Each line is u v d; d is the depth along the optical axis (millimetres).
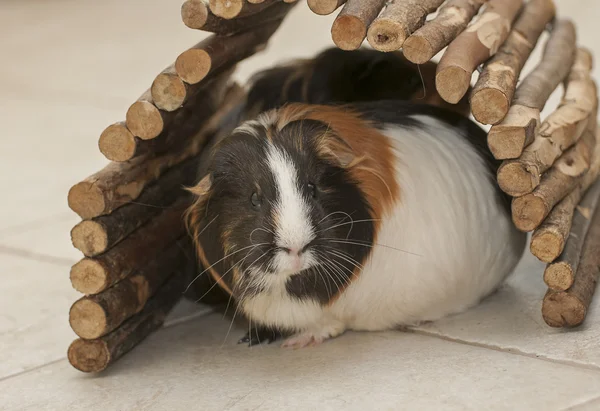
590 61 865
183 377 691
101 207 683
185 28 1856
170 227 741
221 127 785
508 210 755
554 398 633
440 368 671
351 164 681
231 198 682
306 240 658
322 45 1539
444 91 663
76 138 1182
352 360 691
